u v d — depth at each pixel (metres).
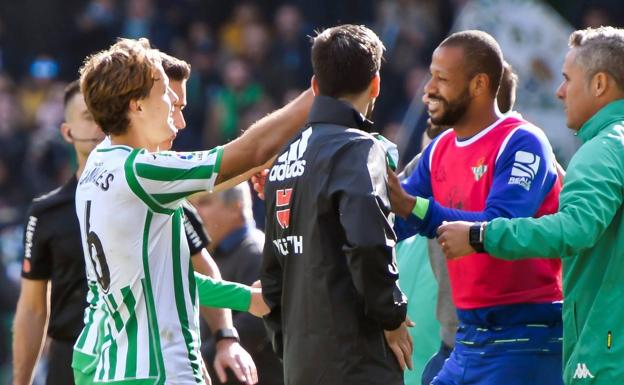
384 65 52.41
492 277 17.31
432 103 17.39
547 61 28.11
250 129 15.84
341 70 15.70
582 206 14.98
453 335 19.98
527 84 28.19
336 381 15.48
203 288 17.00
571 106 16.31
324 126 15.65
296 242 15.71
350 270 15.00
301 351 15.74
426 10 54.41
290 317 15.94
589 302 15.77
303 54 54.62
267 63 54.19
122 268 15.23
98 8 58.69
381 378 15.58
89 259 15.69
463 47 17.14
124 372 15.13
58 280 19.52
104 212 15.23
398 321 15.20
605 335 15.52
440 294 20.20
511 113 17.66
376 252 14.77
